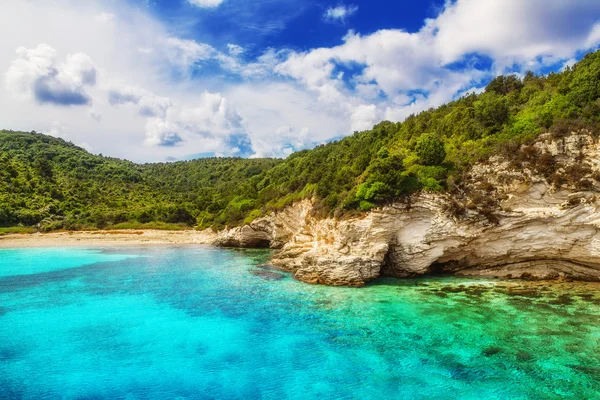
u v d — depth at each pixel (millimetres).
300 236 44625
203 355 19062
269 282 35000
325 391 15570
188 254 57625
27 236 75250
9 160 106750
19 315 25531
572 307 24469
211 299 29141
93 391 15750
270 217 62000
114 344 20516
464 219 31922
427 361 17859
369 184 34812
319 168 57188
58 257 54031
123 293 31453
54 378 16828
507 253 32594
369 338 20672
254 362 18234
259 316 24781
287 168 90250
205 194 117688
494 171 32750
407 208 33188
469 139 38969
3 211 78312
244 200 79438
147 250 63469
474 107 43938
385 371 17062
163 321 24141
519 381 15852
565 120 31062
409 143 42875
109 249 64750
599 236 28516
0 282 36156
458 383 15875
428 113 53562
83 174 121688
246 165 157250
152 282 35781
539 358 17688
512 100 44000
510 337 20047
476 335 20469
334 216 36906
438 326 21938
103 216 88625
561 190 29656
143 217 92312
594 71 33531
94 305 27875
